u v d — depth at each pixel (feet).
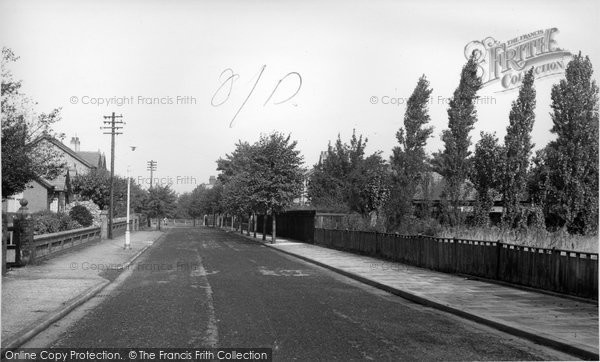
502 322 30.12
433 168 87.35
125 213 177.06
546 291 40.40
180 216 461.78
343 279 54.24
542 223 62.75
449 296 39.75
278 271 61.36
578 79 64.23
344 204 116.88
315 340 26.58
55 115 51.93
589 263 36.47
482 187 68.85
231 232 199.62
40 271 53.52
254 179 118.32
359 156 131.44
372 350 24.77
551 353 24.84
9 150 46.55
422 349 25.16
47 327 29.30
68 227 86.58
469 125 69.31
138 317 32.24
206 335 27.35
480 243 50.08
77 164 201.87
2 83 46.14
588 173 63.26
